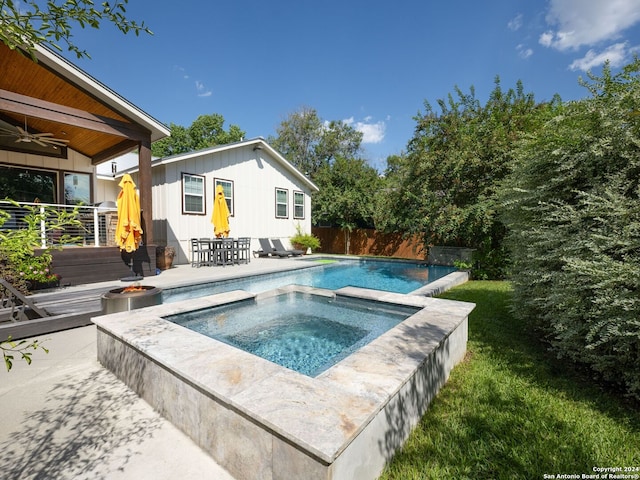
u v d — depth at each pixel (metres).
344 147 27.20
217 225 10.23
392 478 1.66
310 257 13.53
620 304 2.21
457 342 3.08
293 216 15.20
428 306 3.81
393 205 11.95
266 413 1.50
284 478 1.42
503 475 1.66
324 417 1.47
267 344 3.80
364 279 8.84
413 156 10.73
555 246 3.05
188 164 10.79
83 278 6.59
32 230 3.33
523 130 8.56
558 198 3.26
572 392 2.47
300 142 27.55
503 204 3.94
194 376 1.91
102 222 8.77
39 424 2.12
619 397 2.41
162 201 10.34
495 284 7.37
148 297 4.13
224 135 27.61
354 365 2.06
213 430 1.81
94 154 9.86
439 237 10.66
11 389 2.59
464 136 9.44
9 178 8.41
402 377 1.89
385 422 1.72
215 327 4.30
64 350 3.42
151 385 2.35
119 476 1.69
